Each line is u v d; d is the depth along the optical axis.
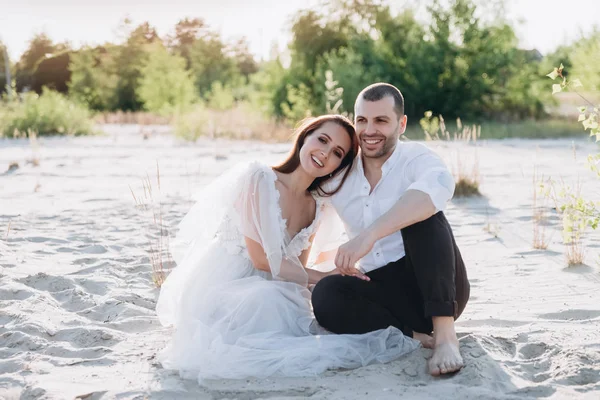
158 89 33.31
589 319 3.72
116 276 4.82
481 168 11.02
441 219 3.18
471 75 23.31
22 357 3.23
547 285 4.50
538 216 6.74
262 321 3.34
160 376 3.01
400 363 3.07
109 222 6.86
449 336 3.04
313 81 24.78
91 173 11.13
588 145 15.40
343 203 3.56
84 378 2.98
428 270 3.05
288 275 3.58
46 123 21.31
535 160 11.87
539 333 3.42
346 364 3.13
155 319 3.88
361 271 3.51
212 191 3.55
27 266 5.05
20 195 8.73
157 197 8.42
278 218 3.48
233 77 49.88
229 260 3.58
